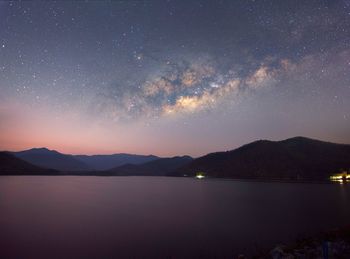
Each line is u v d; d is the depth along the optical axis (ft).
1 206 172.65
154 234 100.78
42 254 76.43
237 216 142.20
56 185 383.65
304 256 56.80
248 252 76.13
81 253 77.30
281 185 396.16
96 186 392.68
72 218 135.33
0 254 76.28
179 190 330.54
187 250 80.07
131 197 246.27
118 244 86.74
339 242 62.90
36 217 136.87
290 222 122.11
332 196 239.30
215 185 420.77
